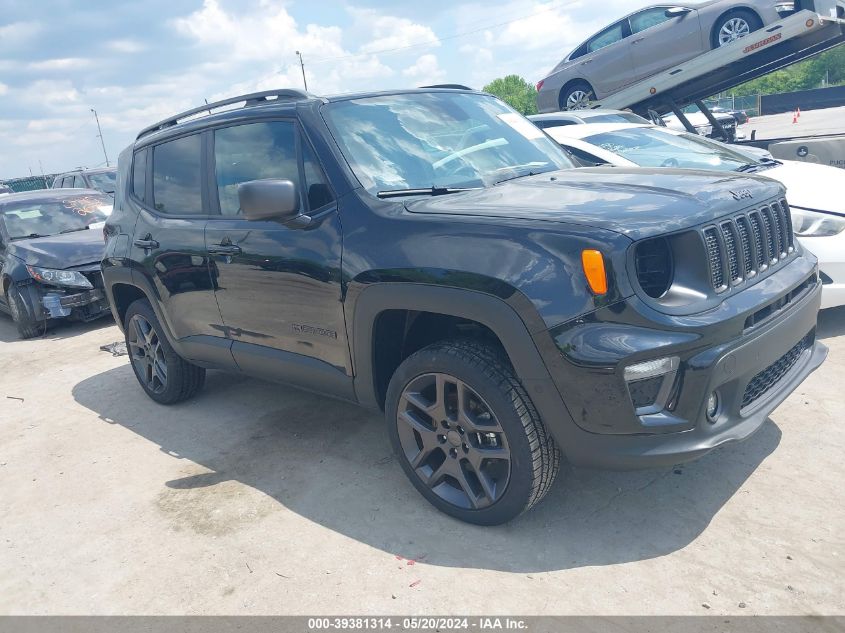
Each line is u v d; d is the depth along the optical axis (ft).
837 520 9.20
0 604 9.48
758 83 225.56
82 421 16.22
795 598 7.88
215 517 10.98
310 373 11.38
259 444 13.52
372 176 10.70
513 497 9.20
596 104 34.01
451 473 9.89
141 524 11.07
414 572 9.02
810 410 12.37
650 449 8.25
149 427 15.20
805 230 15.42
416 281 9.25
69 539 10.92
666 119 50.24
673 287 8.47
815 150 28.12
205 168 13.19
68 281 25.09
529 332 8.36
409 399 10.01
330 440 13.33
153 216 14.44
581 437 8.48
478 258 8.73
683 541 9.09
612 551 9.03
